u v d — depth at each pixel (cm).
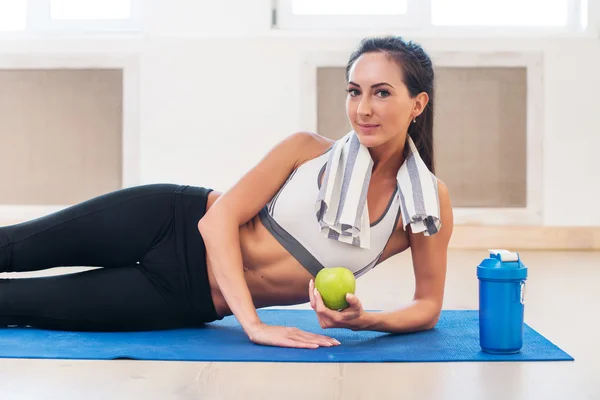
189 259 201
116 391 147
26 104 505
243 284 190
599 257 447
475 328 214
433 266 205
